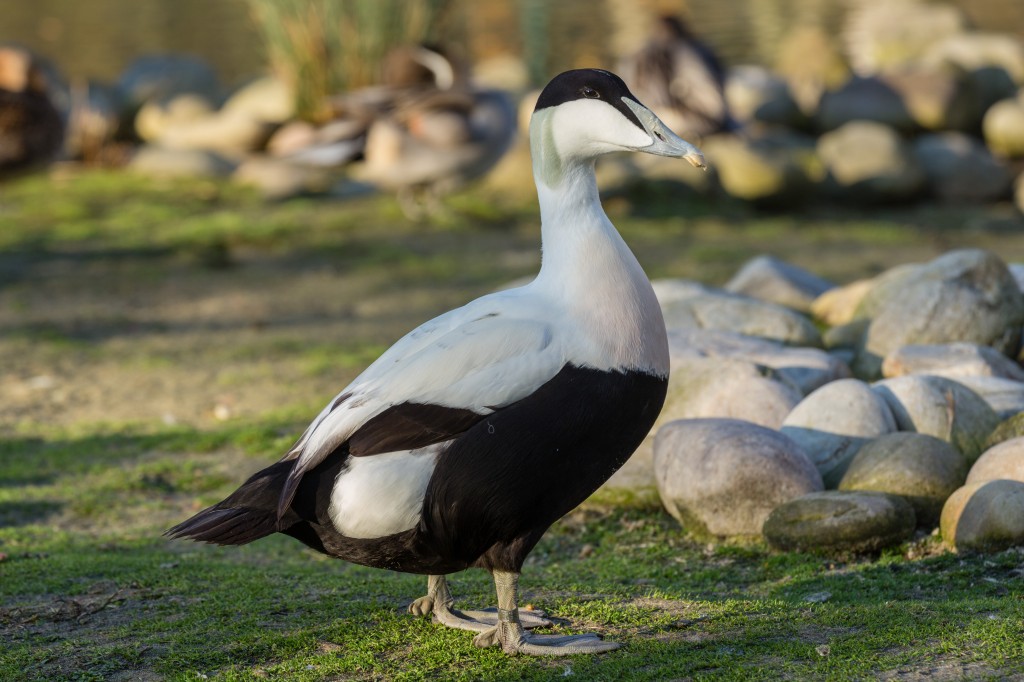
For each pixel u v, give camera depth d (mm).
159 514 9031
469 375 5574
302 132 20000
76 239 18703
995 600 6211
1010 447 7402
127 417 11578
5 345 14055
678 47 22688
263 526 5578
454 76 19781
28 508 9102
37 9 41344
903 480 7555
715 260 17312
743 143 22109
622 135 5773
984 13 38125
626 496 8523
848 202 21844
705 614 6430
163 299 16031
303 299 15977
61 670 5945
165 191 21578
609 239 5926
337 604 6805
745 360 9125
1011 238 18734
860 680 5395
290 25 24203
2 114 19281
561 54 32125
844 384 8414
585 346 5703
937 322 9961
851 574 6945
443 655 6008
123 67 31516
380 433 5559
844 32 34094
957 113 24625
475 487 5547
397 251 18125
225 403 11914
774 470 7637
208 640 6285
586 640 6062
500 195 21781
